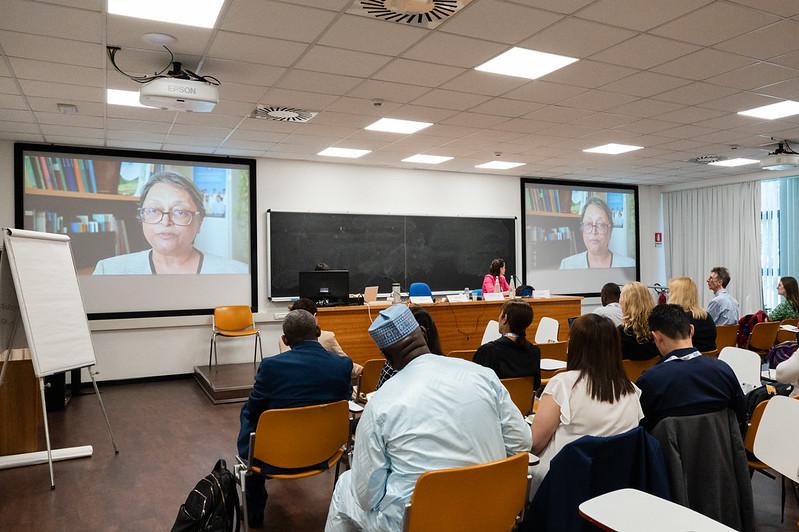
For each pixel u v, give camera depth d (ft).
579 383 7.06
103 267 22.67
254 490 10.07
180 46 12.39
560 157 26.22
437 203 29.73
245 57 13.14
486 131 20.88
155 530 10.05
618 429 6.93
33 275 12.87
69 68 13.58
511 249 31.50
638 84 15.51
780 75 14.84
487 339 17.12
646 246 36.63
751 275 31.50
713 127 20.56
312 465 8.86
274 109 17.40
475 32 11.87
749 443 8.64
